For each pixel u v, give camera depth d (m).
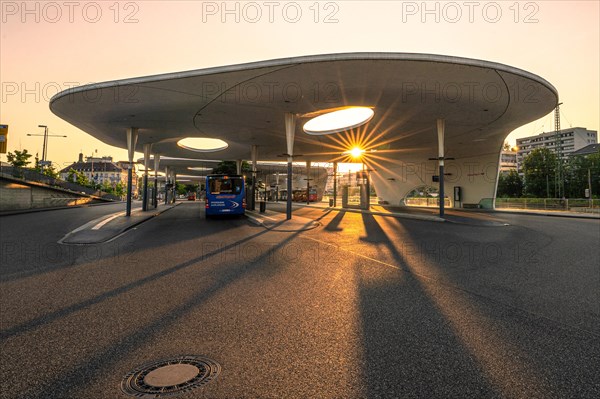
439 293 5.09
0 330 3.69
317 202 57.56
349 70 13.36
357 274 6.36
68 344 3.33
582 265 7.17
